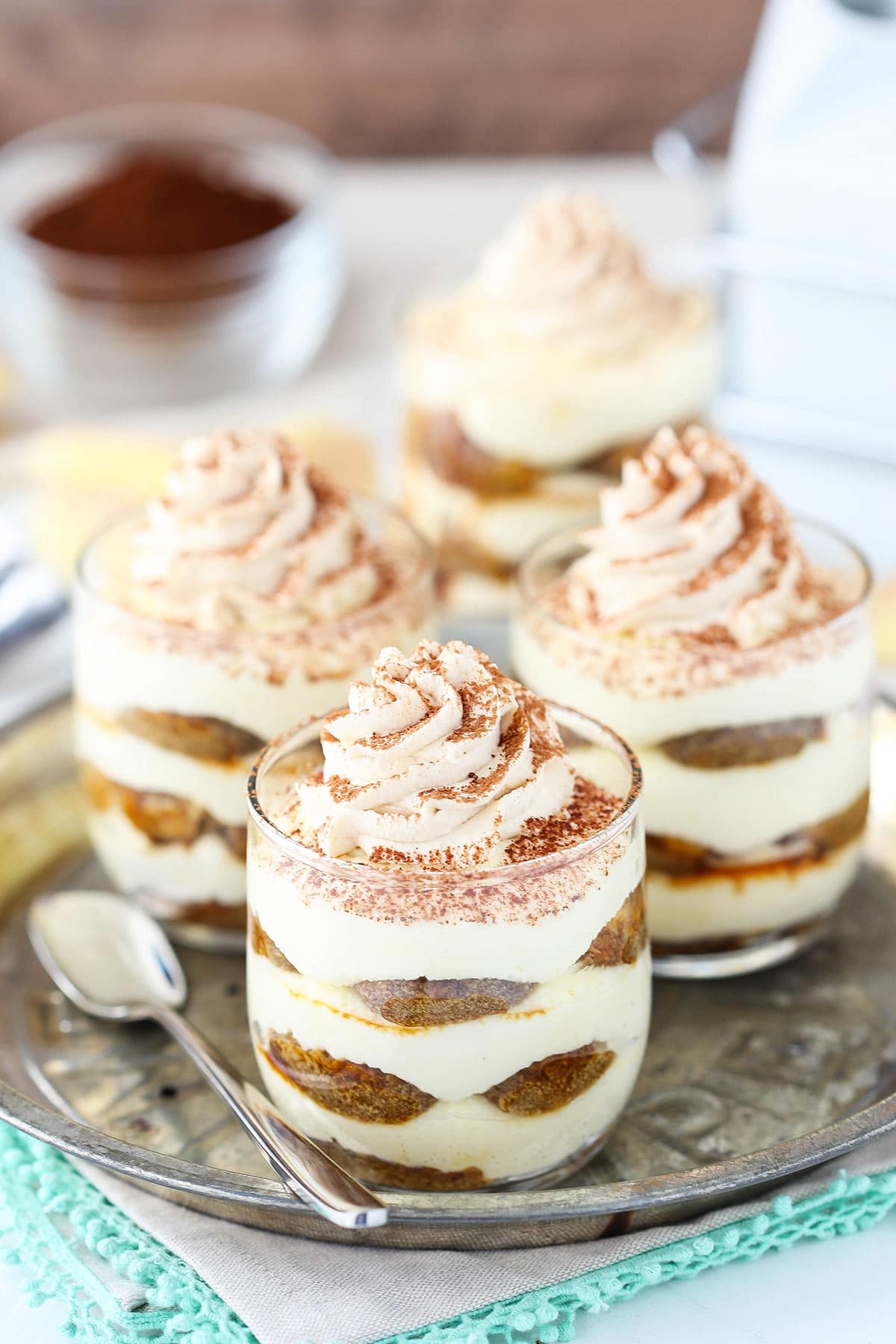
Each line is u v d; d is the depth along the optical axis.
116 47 1.32
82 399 0.98
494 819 0.56
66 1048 0.63
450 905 0.55
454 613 0.79
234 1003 0.65
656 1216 0.58
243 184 1.08
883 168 0.80
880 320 0.82
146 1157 0.57
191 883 0.65
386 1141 0.57
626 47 1.30
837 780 0.63
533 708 0.58
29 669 0.78
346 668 0.63
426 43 1.31
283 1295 0.56
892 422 0.83
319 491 0.67
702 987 0.65
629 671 0.62
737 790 0.63
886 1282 0.57
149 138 1.25
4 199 1.14
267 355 0.97
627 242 0.79
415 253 1.11
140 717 0.64
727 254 0.82
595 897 0.56
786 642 0.62
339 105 1.34
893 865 0.68
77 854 0.70
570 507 0.77
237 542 0.65
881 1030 0.63
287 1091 0.58
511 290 0.78
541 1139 0.57
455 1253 0.57
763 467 0.85
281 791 0.59
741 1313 0.57
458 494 0.78
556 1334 0.56
